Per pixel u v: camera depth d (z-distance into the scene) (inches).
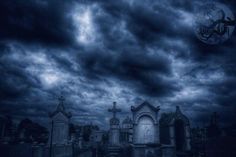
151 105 1430.9
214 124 1550.2
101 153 1467.8
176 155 1274.6
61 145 1093.1
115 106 1801.2
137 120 1413.6
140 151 1200.8
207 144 815.1
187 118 1384.1
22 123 1916.8
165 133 1493.6
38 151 890.1
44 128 1983.3
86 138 2281.0
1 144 733.9
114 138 1690.5
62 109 1449.3
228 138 678.5
